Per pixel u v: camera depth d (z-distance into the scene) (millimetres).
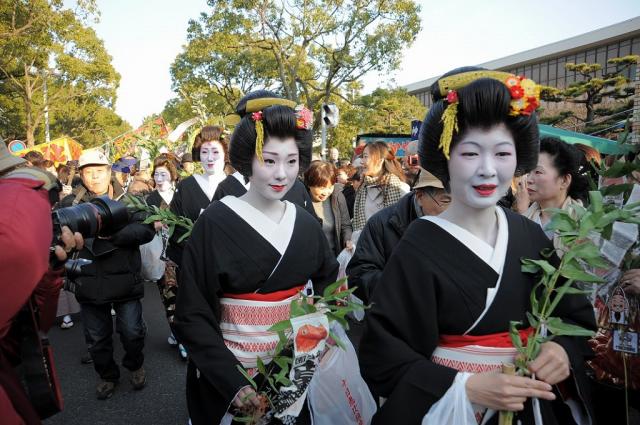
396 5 20141
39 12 19828
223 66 21891
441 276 1576
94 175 3900
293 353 1922
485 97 1493
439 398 1510
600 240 2057
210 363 1964
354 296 2709
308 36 21062
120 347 4930
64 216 1865
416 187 2516
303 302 1844
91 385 4012
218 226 2092
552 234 2453
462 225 1650
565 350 1594
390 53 20469
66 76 25328
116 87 28266
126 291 3645
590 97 20516
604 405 2305
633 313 2080
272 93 2268
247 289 2088
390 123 24750
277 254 2096
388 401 1578
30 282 1389
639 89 9297
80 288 3576
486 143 1532
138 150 8383
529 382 1436
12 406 1480
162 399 3762
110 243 3545
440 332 1632
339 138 23219
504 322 1570
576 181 2619
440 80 1687
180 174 6020
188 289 2076
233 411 2004
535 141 1619
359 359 1747
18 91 25875
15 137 28375
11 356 1688
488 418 1583
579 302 1718
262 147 2059
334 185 4988
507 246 1613
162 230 4105
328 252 2354
